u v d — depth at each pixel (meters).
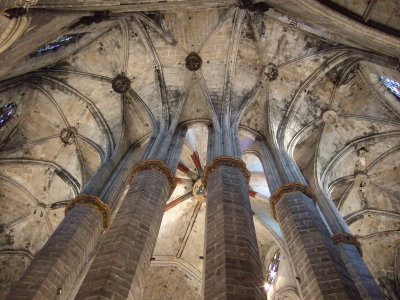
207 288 8.06
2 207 18.97
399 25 9.27
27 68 14.24
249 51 17.27
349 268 11.91
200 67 17.30
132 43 17.03
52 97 17.75
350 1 9.78
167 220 21.20
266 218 19.73
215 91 17.20
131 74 17.52
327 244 9.69
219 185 11.48
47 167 18.80
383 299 10.88
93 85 17.73
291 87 17.39
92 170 18.56
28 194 18.73
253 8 13.93
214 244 9.17
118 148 16.50
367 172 18.05
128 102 17.61
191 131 19.73
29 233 19.09
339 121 17.61
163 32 16.92
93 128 18.12
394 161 17.80
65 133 18.25
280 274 18.00
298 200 11.63
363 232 18.72
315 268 9.05
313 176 16.58
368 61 14.90
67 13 10.01
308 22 12.90
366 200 18.61
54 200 18.98
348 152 17.69
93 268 8.80
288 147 16.22
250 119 17.12
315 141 17.69
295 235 10.35
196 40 17.19
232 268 8.17
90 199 12.79
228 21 16.69
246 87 17.38
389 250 19.12
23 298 8.88
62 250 10.50
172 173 13.05
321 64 16.91
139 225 10.16
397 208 18.22
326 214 14.28
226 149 13.77
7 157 17.78
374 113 17.06
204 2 13.07
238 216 10.02
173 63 17.41
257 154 16.33
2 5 7.74
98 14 12.30
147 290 20.78
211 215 10.36
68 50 16.45
